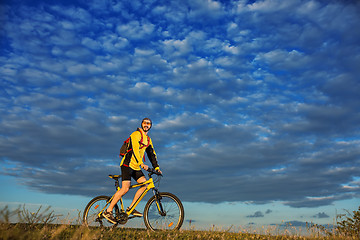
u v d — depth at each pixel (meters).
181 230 5.86
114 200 6.31
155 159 6.61
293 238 6.25
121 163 6.51
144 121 6.58
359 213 6.67
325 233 6.72
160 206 6.22
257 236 6.08
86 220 6.55
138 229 6.13
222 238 5.56
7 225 4.48
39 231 4.68
